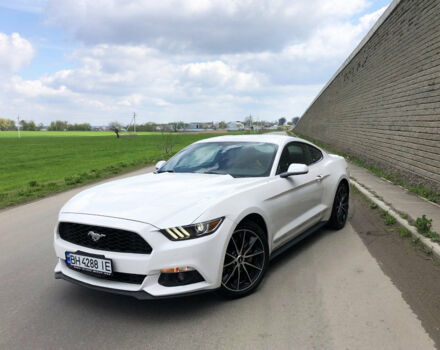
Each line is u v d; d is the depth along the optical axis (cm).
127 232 274
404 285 335
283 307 297
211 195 307
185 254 269
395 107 983
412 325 266
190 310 296
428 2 754
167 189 330
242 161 402
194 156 440
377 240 468
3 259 445
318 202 460
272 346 243
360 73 1480
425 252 416
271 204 354
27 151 3769
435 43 713
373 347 240
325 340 249
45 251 473
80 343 254
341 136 1969
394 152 984
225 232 289
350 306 297
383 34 1129
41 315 297
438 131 698
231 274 304
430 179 736
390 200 647
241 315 286
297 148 460
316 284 341
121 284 280
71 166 2069
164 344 249
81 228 298
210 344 247
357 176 951
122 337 260
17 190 1065
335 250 434
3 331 274
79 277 302
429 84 743
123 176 1288
